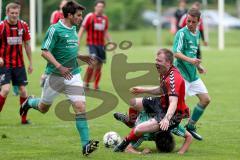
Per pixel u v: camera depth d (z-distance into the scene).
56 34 20.55
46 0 94.12
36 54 70.31
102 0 41.78
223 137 24.06
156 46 87.31
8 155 20.17
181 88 20.08
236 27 119.88
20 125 26.53
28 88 40.94
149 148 21.62
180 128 21.02
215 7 123.44
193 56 24.52
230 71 54.53
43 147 21.70
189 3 101.62
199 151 21.22
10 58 26.72
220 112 30.84
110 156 19.98
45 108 22.69
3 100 26.23
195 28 24.30
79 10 20.58
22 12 80.44
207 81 46.47
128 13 118.06
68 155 20.20
